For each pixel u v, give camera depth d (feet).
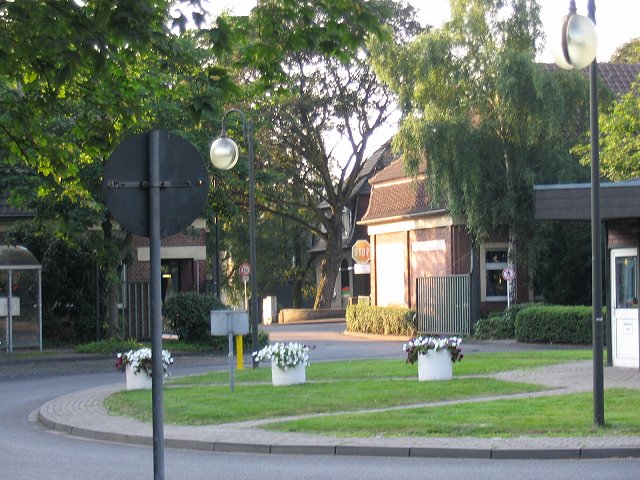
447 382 63.62
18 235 118.83
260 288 241.35
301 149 186.80
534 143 124.88
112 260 106.73
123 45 32.42
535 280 131.34
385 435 44.37
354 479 35.96
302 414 52.01
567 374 66.95
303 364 66.08
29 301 111.75
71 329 122.11
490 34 128.36
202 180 25.88
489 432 43.91
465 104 127.24
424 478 35.78
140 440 46.88
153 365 24.85
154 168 25.58
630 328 70.64
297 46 32.68
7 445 46.96
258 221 228.02
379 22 32.40
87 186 92.12
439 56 126.72
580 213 64.03
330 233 201.36
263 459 41.37
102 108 36.81
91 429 49.85
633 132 108.17
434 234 149.59
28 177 93.40
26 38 32.60
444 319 134.31
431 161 126.11
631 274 70.85
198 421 50.88
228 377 73.20
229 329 62.59
